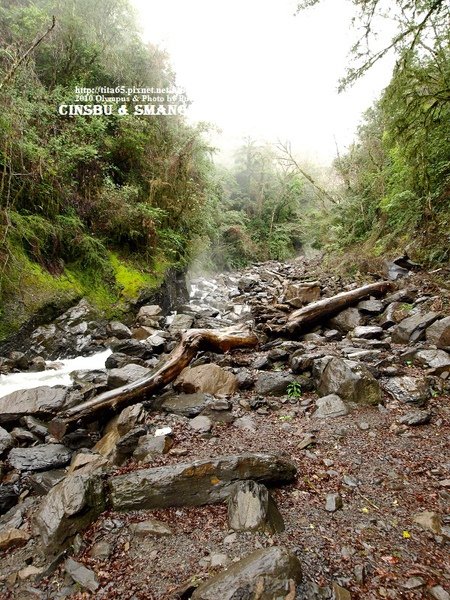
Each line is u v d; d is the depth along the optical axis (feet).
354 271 37.99
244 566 6.43
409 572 6.81
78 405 13.52
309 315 23.81
